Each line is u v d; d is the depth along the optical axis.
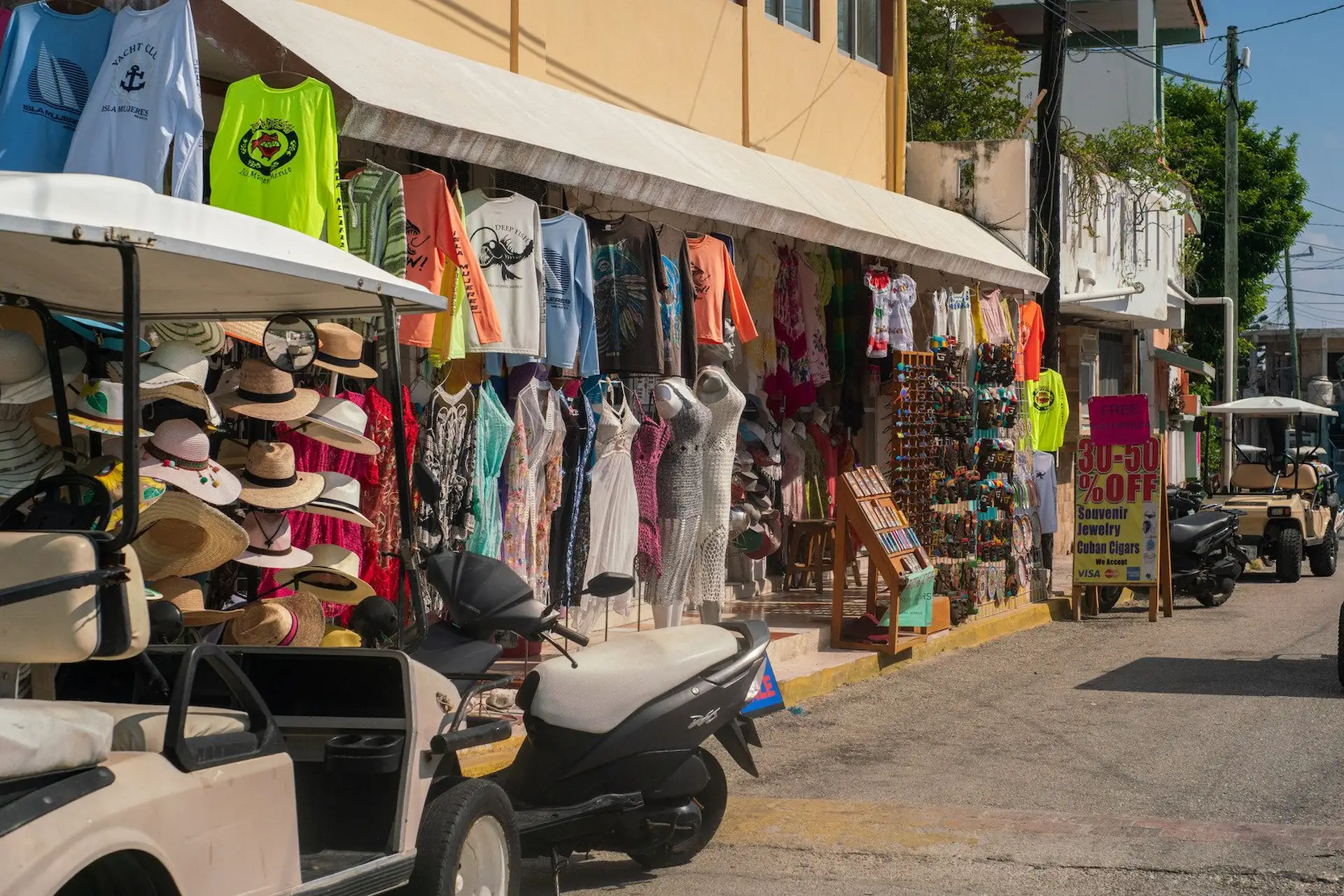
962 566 12.99
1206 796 7.04
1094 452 14.94
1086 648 12.70
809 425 13.67
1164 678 10.86
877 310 13.16
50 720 3.13
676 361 9.74
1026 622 14.27
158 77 6.54
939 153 17.42
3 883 2.88
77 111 6.89
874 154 16.41
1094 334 24.11
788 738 8.68
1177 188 24.83
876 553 11.15
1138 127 23.78
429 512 7.79
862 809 6.86
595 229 9.29
